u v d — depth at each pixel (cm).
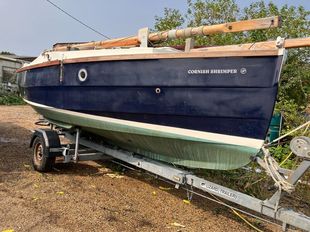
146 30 445
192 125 379
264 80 327
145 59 392
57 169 550
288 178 314
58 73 511
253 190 449
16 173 513
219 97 352
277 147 541
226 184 468
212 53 346
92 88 457
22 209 385
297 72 833
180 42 555
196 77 361
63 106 516
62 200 420
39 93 585
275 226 393
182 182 390
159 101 392
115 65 421
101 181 509
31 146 553
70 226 354
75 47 554
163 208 426
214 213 422
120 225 367
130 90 414
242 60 333
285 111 650
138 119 420
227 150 365
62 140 619
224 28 372
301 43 335
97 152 541
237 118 349
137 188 491
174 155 423
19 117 1176
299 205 450
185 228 376
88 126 496
